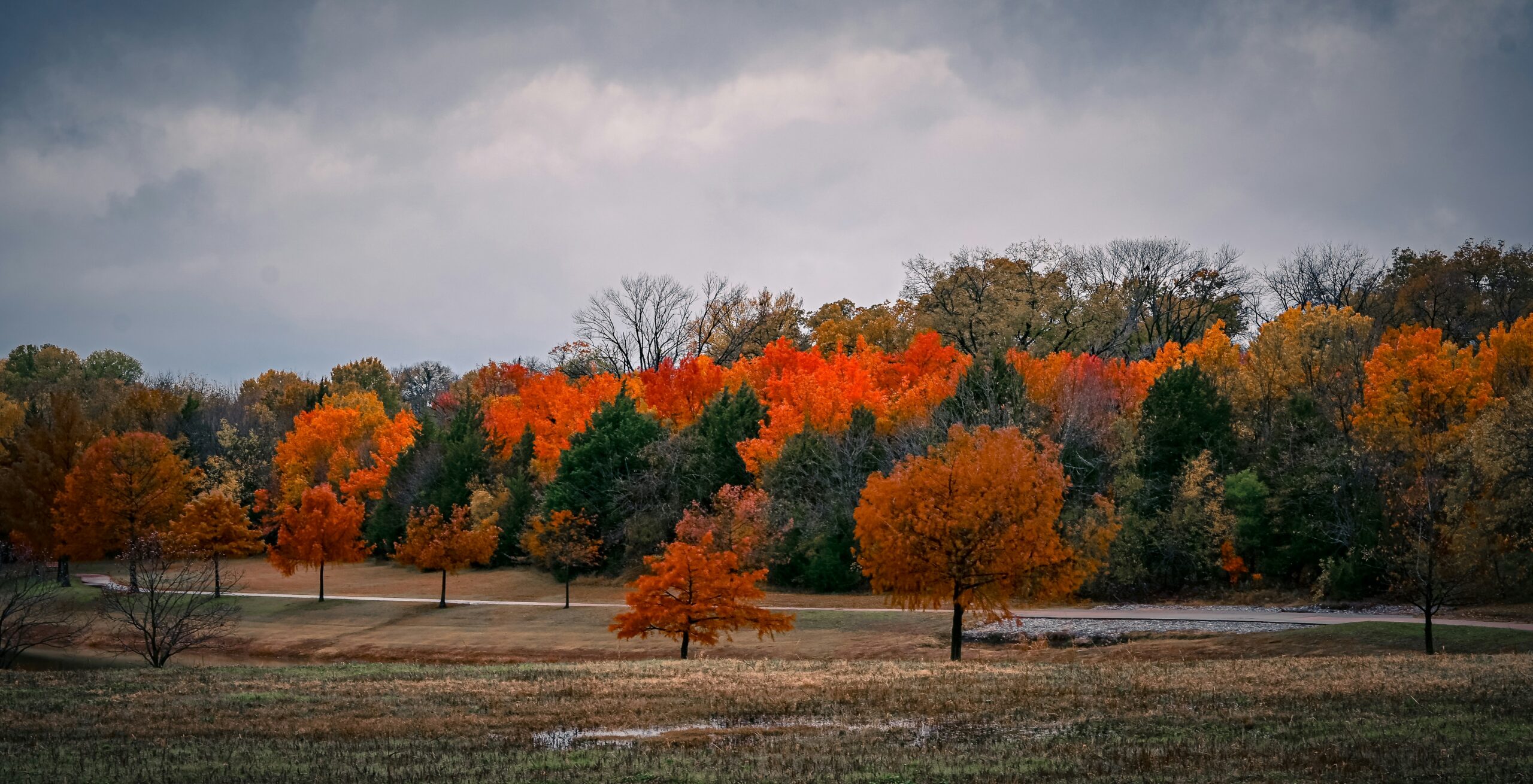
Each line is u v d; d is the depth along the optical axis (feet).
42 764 51.19
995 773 46.24
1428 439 168.96
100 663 144.87
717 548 199.21
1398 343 216.54
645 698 70.74
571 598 211.41
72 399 263.49
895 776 46.26
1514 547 132.87
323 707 68.23
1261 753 48.47
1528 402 134.10
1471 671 73.15
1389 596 158.71
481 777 47.60
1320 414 198.49
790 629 133.18
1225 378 229.04
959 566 114.83
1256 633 127.95
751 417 242.17
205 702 70.74
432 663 156.15
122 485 228.22
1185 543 181.68
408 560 208.74
